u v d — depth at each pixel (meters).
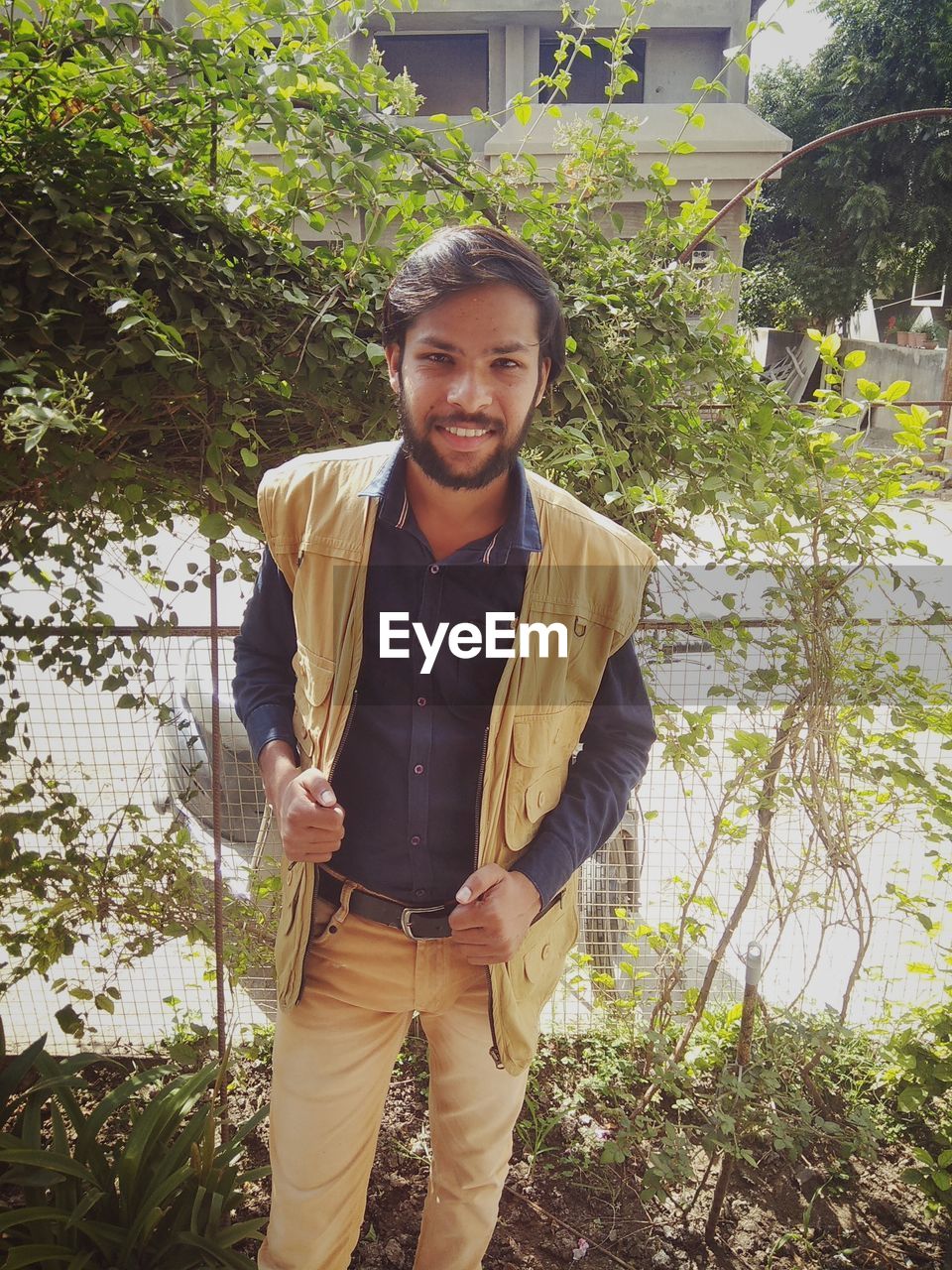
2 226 1.74
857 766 2.24
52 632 2.15
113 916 2.46
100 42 1.89
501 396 1.28
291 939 1.56
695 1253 2.23
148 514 2.12
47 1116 2.53
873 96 17.50
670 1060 2.35
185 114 1.98
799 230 19.98
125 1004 3.04
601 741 1.61
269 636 1.71
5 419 1.68
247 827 2.98
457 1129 1.63
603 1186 2.40
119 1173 1.98
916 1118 2.60
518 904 1.39
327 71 2.00
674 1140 2.20
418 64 15.07
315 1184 1.60
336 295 2.03
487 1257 2.20
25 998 3.08
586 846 1.51
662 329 2.26
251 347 1.89
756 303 19.44
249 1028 2.85
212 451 1.87
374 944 1.53
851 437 2.15
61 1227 1.94
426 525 1.45
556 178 2.43
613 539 1.49
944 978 2.98
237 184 2.13
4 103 1.80
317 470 1.54
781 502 2.14
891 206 17.69
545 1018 2.94
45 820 2.31
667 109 12.14
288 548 1.54
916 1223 2.30
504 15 14.25
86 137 1.88
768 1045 2.48
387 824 1.49
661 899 3.06
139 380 1.81
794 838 3.28
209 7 1.94
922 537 7.70
